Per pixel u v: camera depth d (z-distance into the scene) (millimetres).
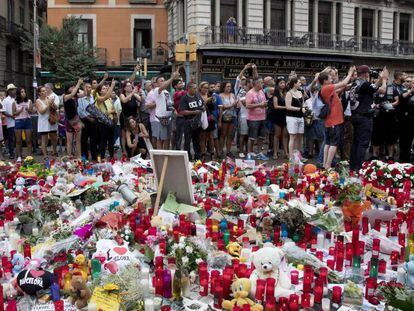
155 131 11469
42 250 4426
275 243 4848
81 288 3611
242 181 7359
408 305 3332
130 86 11531
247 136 12703
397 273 4129
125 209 5949
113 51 34844
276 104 11898
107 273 4020
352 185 6258
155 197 5984
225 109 12406
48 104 12219
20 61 38875
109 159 10523
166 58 34312
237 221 5566
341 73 32094
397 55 33594
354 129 9531
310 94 12445
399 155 12156
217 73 28500
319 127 11836
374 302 3719
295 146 12109
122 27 34812
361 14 33312
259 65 29125
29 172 8047
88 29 34594
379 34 34219
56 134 12516
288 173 8344
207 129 12023
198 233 5055
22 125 12477
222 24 29156
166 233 4789
